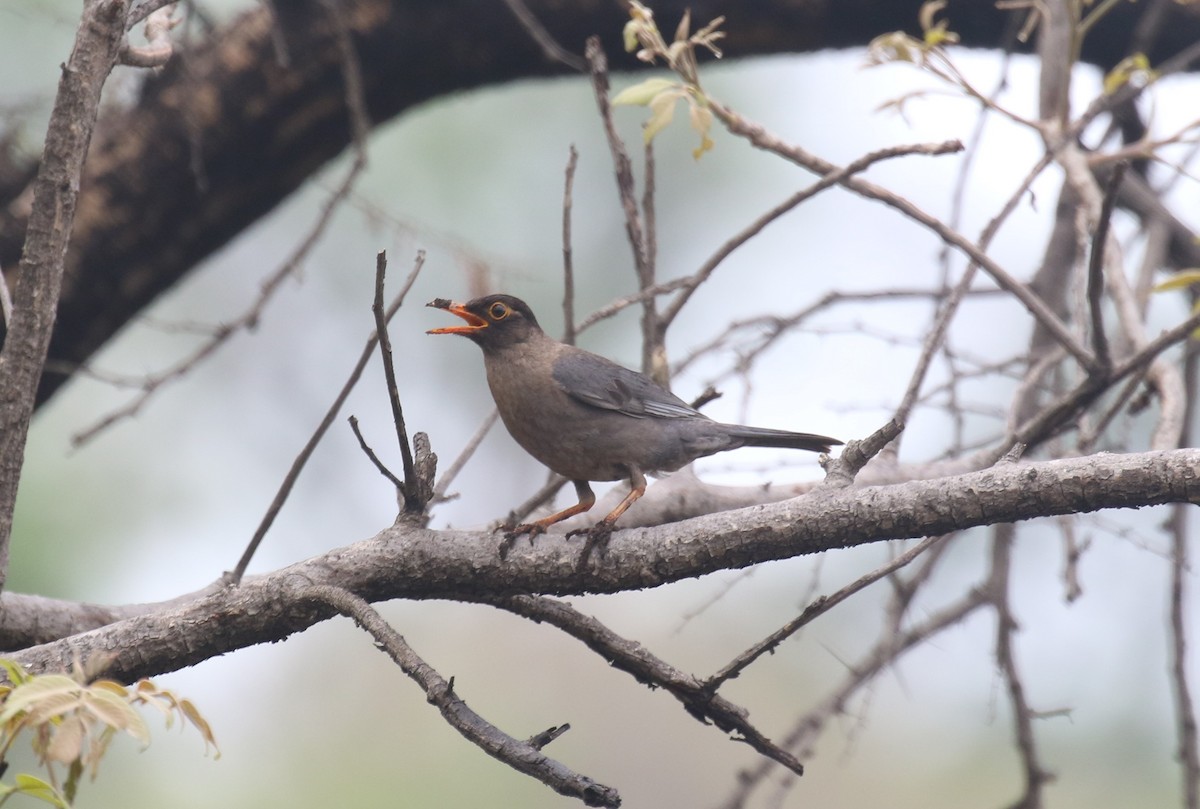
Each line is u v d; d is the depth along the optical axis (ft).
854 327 35.68
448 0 40.73
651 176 31.42
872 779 57.06
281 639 22.26
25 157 40.57
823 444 33.45
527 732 60.59
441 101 44.57
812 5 42.86
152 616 22.25
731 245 30.89
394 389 21.01
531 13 41.24
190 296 63.31
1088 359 28.71
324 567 22.56
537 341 34.09
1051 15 36.99
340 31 36.94
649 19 30.25
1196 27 45.19
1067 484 20.51
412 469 22.53
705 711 23.90
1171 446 29.99
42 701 15.38
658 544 22.70
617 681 62.54
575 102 63.05
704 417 33.27
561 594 23.53
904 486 21.52
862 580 21.85
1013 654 33.78
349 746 55.52
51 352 41.83
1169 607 35.17
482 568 23.12
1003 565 34.19
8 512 22.03
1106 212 26.25
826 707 32.83
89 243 40.57
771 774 38.99
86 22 21.48
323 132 42.04
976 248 29.58
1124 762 45.98
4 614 25.48
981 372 35.35
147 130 40.45
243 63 40.29
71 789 16.60
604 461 32.81
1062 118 33.63
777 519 21.93
